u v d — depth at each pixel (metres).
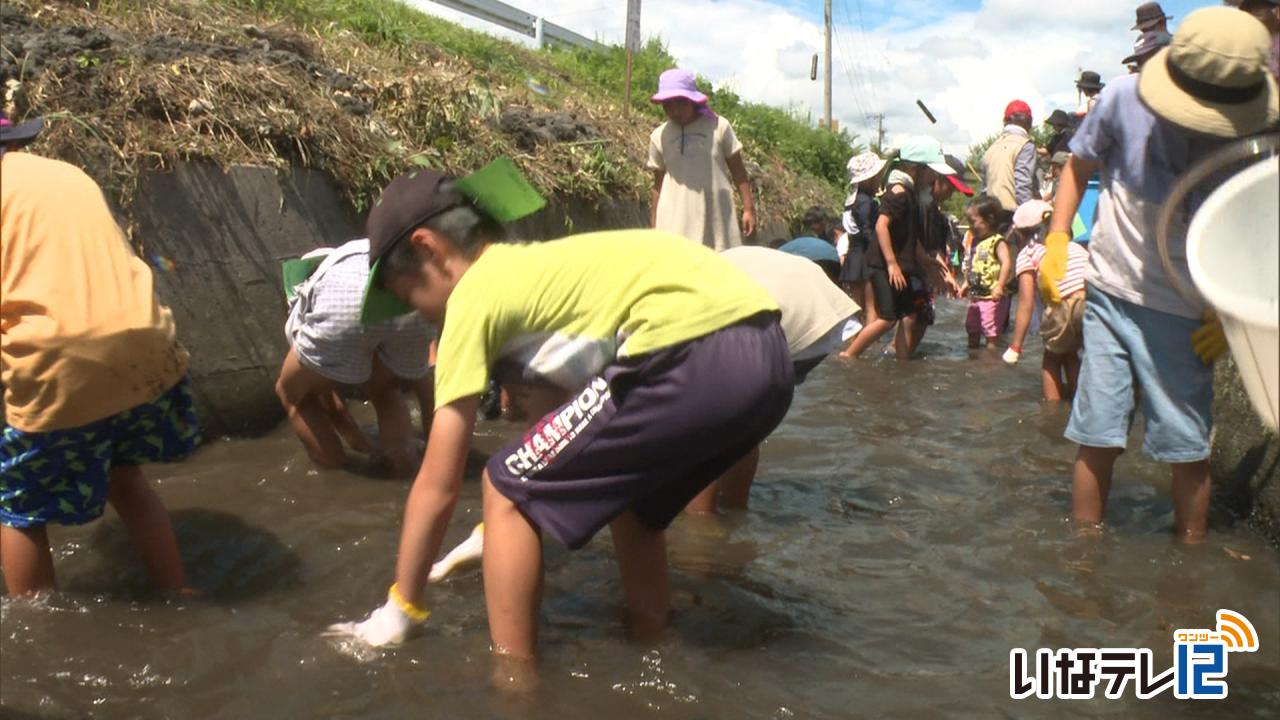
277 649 2.98
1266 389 1.24
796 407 6.32
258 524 3.89
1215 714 2.78
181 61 5.48
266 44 6.39
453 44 10.16
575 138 8.20
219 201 5.11
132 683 2.79
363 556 3.66
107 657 2.90
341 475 4.47
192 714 2.66
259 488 4.27
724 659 3.03
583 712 2.71
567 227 7.47
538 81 10.84
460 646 3.00
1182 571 3.73
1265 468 4.22
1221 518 4.31
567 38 15.02
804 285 3.84
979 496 4.57
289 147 5.59
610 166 8.12
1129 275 3.84
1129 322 3.89
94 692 2.74
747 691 2.85
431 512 2.89
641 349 2.68
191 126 5.21
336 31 7.90
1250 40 3.42
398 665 2.90
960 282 13.80
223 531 3.81
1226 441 4.74
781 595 3.50
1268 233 1.20
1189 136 3.55
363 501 4.18
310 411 4.46
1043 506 4.43
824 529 4.14
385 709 2.69
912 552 3.91
